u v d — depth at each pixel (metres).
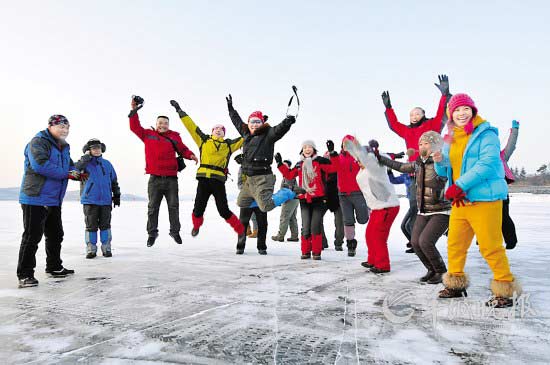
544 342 1.99
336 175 6.04
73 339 2.07
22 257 3.38
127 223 12.00
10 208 23.83
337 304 2.73
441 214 3.35
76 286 3.34
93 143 5.14
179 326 2.26
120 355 1.85
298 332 2.15
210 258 5.02
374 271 3.95
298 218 13.70
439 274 3.40
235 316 2.45
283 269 4.18
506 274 2.65
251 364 1.75
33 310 2.61
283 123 4.63
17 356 1.85
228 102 5.15
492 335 2.09
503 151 4.17
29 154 3.50
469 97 2.82
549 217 12.32
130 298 2.91
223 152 4.98
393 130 5.48
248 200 5.25
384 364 1.74
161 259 4.91
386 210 3.93
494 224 2.66
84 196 5.04
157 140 5.36
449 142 2.96
